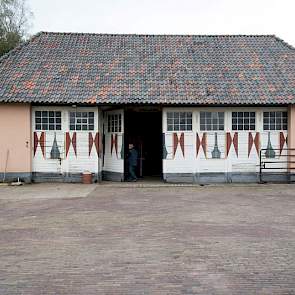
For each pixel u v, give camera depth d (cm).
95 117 2044
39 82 2019
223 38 2383
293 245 899
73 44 2281
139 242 927
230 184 2011
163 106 2023
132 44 2303
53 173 2047
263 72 2131
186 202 1488
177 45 2308
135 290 643
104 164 2184
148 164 2477
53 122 2042
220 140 2069
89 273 722
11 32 4312
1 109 1995
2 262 788
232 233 1012
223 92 2003
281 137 2073
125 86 2011
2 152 2005
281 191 1772
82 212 1296
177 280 685
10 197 1609
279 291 639
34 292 639
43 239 959
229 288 650
